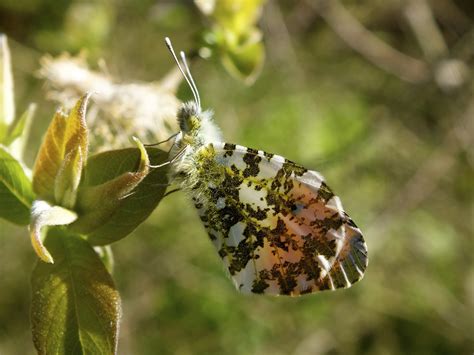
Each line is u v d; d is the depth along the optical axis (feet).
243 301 0.69
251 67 0.47
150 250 0.68
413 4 0.79
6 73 0.38
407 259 0.75
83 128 0.34
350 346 0.71
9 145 0.38
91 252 0.35
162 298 0.68
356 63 0.83
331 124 0.78
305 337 0.70
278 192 0.39
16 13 0.68
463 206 0.77
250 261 0.40
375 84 0.81
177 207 0.68
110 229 0.35
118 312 0.34
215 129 0.40
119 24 0.72
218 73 0.72
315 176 0.39
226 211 0.40
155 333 0.67
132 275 0.68
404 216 0.74
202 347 0.67
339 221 0.39
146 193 0.35
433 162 0.75
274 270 0.40
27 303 0.66
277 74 0.77
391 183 0.76
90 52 0.68
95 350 0.34
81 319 0.34
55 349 0.34
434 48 0.78
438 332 0.72
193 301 0.68
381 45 0.76
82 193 0.35
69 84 0.44
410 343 0.72
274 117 0.76
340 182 0.73
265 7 0.77
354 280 0.39
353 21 0.75
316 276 0.40
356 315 0.71
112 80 0.45
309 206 0.39
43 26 0.68
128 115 0.43
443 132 0.78
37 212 0.34
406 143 0.78
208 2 0.46
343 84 0.81
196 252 0.69
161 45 0.73
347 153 0.72
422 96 0.78
